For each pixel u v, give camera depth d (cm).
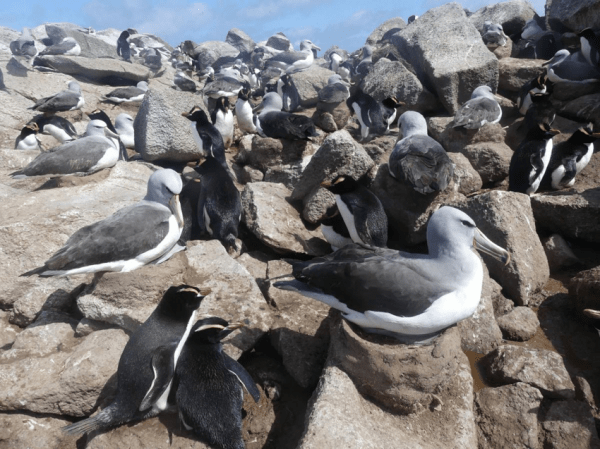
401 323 135
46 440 154
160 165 314
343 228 210
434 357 138
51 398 155
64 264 159
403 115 252
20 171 259
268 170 272
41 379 157
